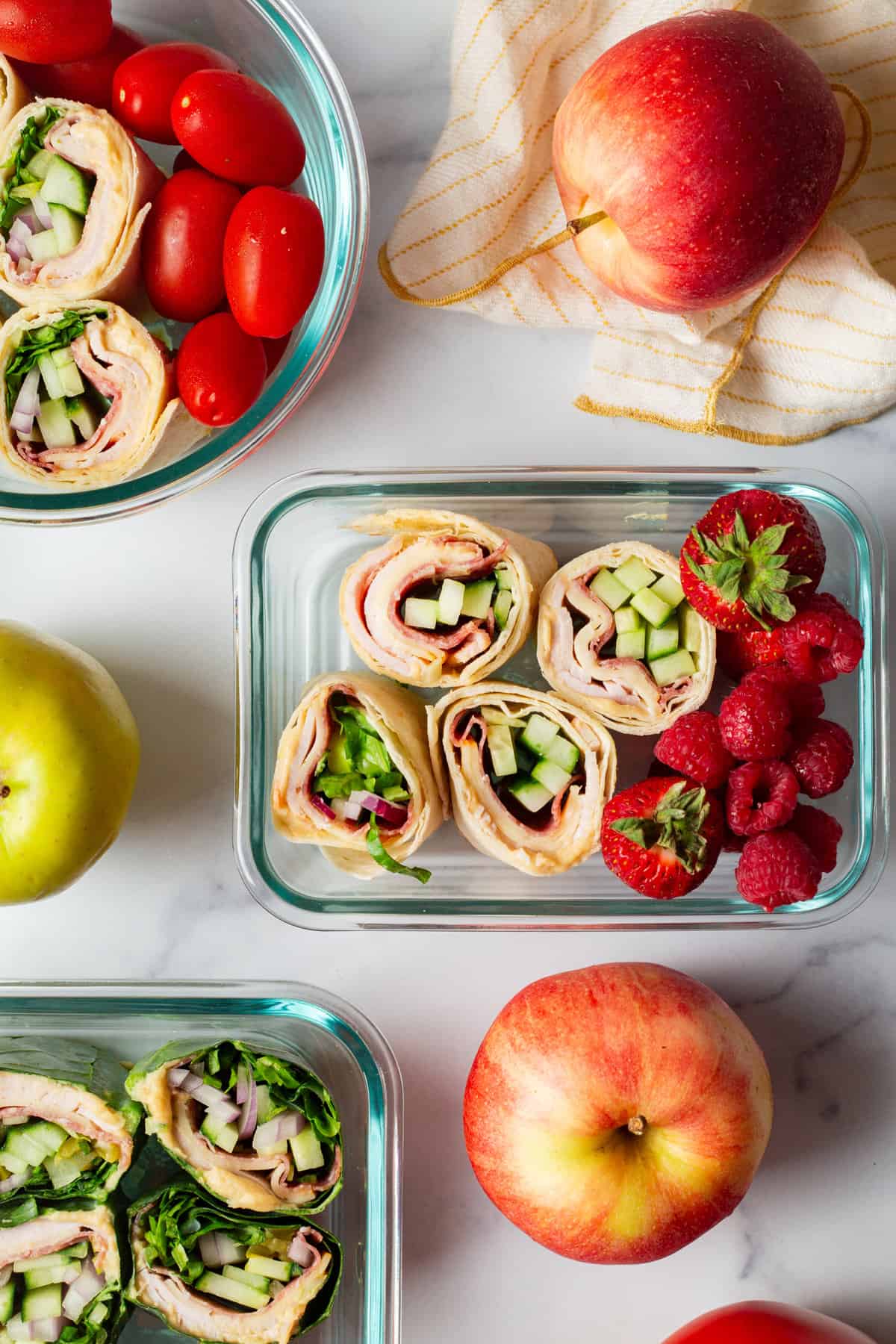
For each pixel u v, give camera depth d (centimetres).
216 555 65
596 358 64
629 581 62
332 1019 63
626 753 64
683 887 60
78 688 61
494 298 63
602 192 59
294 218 60
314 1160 62
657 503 63
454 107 63
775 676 60
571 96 60
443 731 62
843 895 63
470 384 65
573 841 62
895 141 64
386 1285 62
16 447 62
